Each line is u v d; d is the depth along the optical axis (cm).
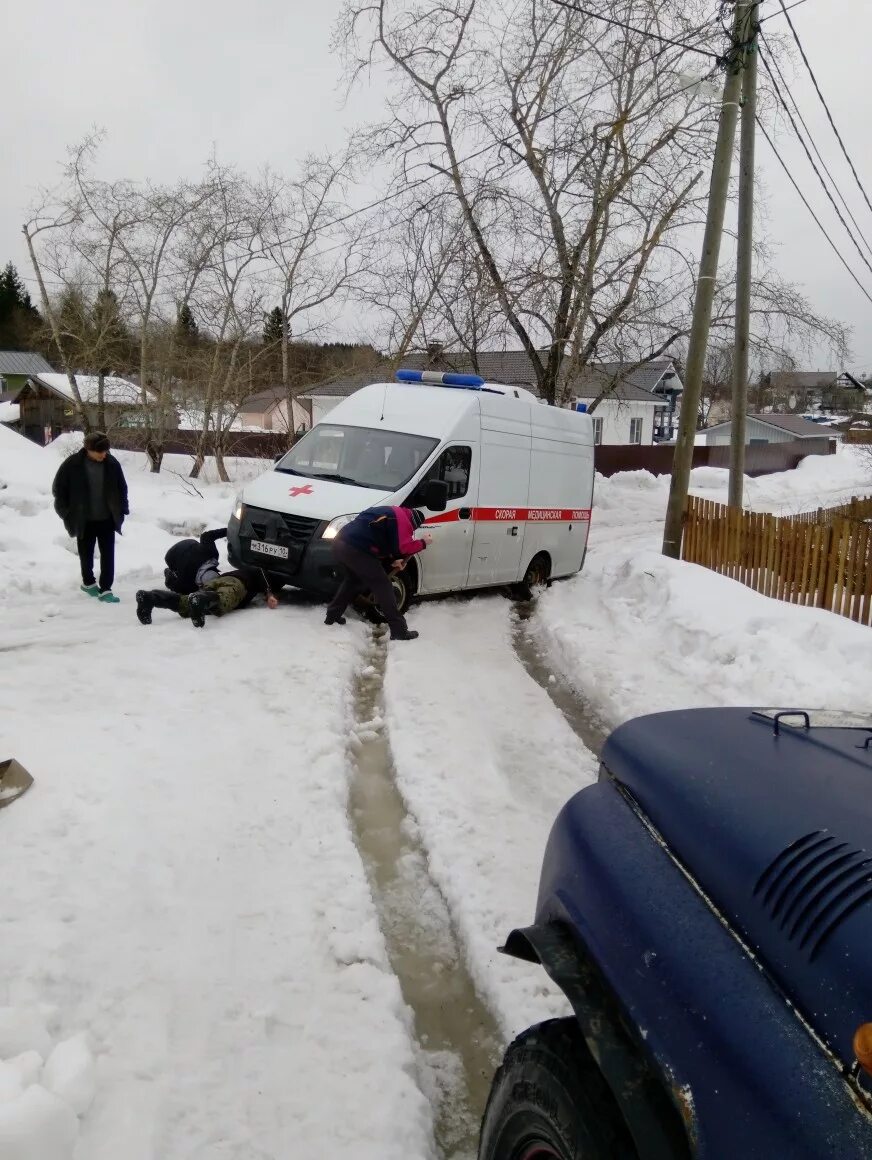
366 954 380
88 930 366
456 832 489
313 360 2542
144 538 1254
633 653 907
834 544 1091
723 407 6341
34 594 934
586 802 249
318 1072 313
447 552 1030
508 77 1883
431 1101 320
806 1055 148
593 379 2158
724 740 238
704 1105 158
